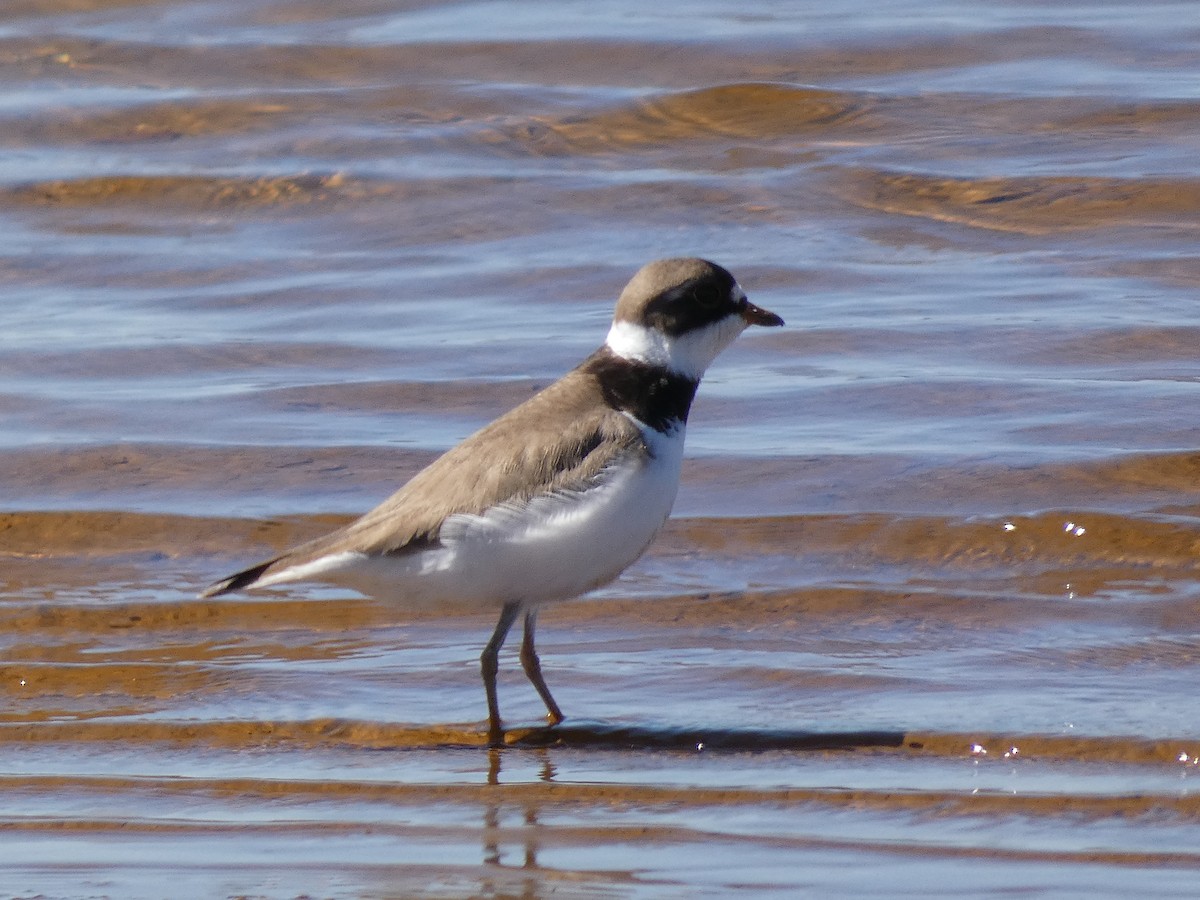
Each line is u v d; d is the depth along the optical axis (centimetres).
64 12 2970
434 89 2523
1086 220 2016
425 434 1530
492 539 952
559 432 966
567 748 971
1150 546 1249
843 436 1484
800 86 2456
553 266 1961
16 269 2031
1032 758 924
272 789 915
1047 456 1411
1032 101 2375
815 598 1188
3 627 1177
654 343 998
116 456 1490
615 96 2467
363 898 780
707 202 2123
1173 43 2598
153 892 788
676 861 813
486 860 820
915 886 777
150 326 1838
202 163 2323
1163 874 782
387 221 2131
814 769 921
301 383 1659
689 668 1077
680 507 1361
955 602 1170
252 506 1386
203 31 2848
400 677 1084
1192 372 1591
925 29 2691
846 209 2088
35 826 870
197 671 1095
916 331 1725
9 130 2456
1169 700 990
